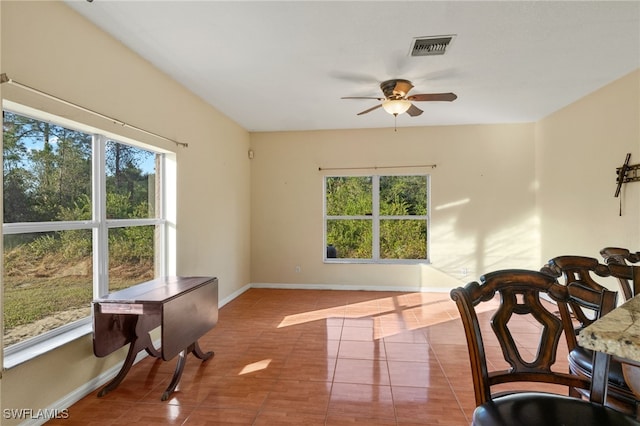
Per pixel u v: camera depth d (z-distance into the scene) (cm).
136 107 277
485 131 507
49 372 201
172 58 286
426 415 205
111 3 209
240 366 271
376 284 529
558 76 325
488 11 219
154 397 226
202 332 265
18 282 198
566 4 212
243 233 523
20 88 183
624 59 289
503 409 104
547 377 119
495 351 298
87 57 228
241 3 209
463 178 512
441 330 351
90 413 207
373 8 215
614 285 331
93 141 254
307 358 285
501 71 313
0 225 164
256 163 550
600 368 106
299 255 545
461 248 513
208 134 407
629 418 98
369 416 204
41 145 213
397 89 330
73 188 236
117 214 279
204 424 197
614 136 337
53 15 203
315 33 246
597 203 363
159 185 336
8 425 177
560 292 122
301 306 441
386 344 314
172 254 336
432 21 231
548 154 460
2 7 174
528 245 498
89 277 248
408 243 535
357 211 545
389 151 526
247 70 310
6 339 190
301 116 462
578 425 95
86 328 234
